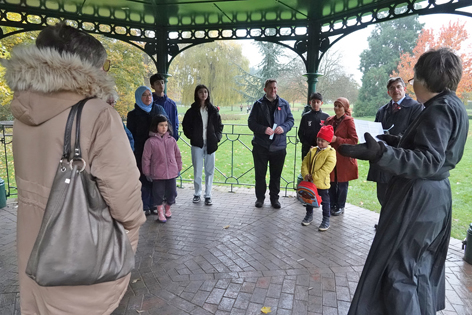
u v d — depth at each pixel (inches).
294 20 196.5
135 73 447.5
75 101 51.4
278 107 182.1
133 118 164.6
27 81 47.9
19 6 181.6
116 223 56.0
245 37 208.4
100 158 51.6
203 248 136.9
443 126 59.6
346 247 138.4
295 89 597.3
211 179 196.1
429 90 64.7
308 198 147.2
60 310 52.8
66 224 47.8
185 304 98.3
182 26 211.8
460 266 121.3
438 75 62.4
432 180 64.7
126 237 56.6
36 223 53.0
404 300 62.2
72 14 193.9
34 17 331.3
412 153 57.3
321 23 192.1
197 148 191.6
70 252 47.3
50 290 52.2
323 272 117.6
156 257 128.7
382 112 152.5
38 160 52.2
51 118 50.8
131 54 447.2
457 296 102.3
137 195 55.9
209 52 645.9
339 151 59.3
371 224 165.2
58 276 46.7
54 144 50.8
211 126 189.8
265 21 200.7
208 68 649.6
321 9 175.3
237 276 114.5
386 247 65.7
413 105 139.9
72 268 47.3
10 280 108.9
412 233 63.9
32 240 53.6
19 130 54.8
